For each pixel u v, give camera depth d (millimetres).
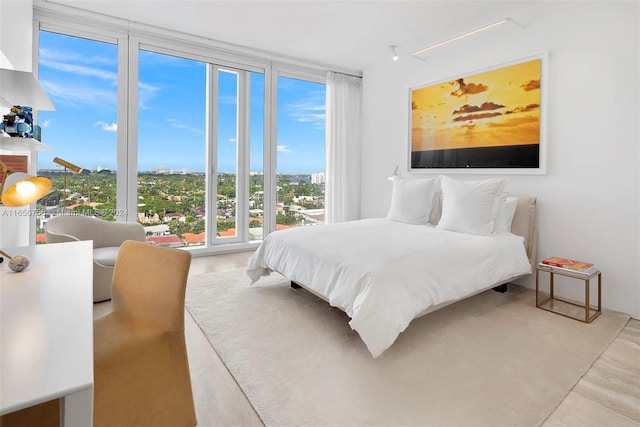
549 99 2947
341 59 4562
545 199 3000
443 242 2531
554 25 2904
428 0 3066
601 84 2646
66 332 843
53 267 1389
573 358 1906
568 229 2865
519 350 1993
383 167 4656
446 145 3781
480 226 2855
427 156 4000
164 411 1221
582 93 2752
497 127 3309
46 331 845
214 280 3264
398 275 2002
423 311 2107
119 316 1405
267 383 1663
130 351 1148
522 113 3113
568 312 2559
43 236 3324
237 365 1816
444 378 1714
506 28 3236
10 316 926
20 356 728
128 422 1146
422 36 3830
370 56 4461
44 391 617
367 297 1874
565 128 2855
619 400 1555
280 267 2740
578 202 2801
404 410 1479
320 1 3119
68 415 643
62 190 3393
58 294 1095
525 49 3102
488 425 1395
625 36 2520
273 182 4625
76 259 1515
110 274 2639
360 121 5039
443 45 3777
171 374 1235
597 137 2682
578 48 2764
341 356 1918
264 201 4586
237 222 4484
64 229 2709
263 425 1394
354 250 2299
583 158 2762
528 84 3066
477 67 3471
